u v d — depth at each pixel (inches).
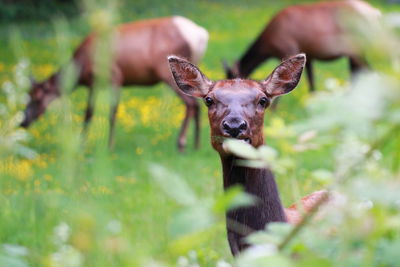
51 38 1573.6
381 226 116.0
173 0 1941.4
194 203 113.3
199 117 807.7
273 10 1996.8
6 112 254.8
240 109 283.4
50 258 168.4
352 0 951.6
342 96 108.3
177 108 971.3
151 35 851.4
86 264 157.4
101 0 138.7
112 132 800.9
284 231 131.0
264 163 135.6
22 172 475.5
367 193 112.2
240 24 1798.7
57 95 835.4
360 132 106.9
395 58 100.0
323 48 960.3
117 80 837.2
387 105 102.3
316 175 134.2
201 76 313.3
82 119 894.4
